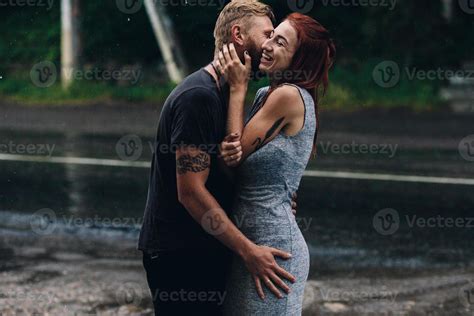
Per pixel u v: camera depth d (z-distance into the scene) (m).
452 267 7.43
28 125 15.89
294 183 4.17
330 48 4.20
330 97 19.12
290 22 4.14
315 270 7.23
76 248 7.79
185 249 4.10
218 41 4.20
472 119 17.69
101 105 18.72
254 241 4.07
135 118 16.95
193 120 3.93
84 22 20.84
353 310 6.26
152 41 21.20
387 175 11.59
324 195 10.20
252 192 4.09
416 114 18.31
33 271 7.05
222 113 4.03
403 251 7.89
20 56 21.73
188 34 20.28
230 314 4.17
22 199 9.80
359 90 20.08
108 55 20.97
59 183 10.71
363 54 21.53
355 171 11.81
